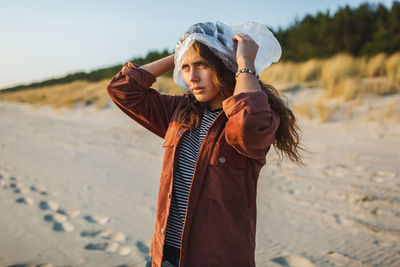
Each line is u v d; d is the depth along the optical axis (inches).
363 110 393.4
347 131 331.3
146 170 227.8
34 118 567.8
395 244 121.3
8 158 259.4
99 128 432.1
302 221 142.4
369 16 774.5
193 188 50.8
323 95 474.9
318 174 203.6
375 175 197.8
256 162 52.4
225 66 51.8
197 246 49.9
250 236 50.9
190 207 50.6
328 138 308.7
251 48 51.1
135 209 158.2
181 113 57.1
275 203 162.2
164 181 55.7
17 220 144.3
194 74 52.2
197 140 54.8
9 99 992.2
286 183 189.6
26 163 244.2
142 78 63.1
